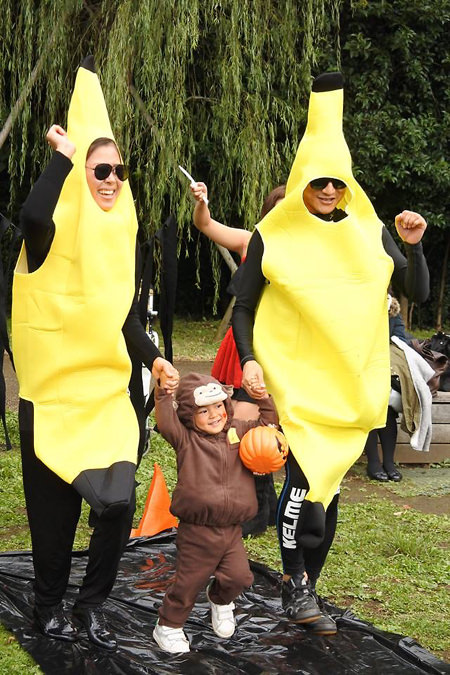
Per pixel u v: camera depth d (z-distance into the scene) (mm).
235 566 3557
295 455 3633
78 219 3418
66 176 3346
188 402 3529
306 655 3623
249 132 11414
